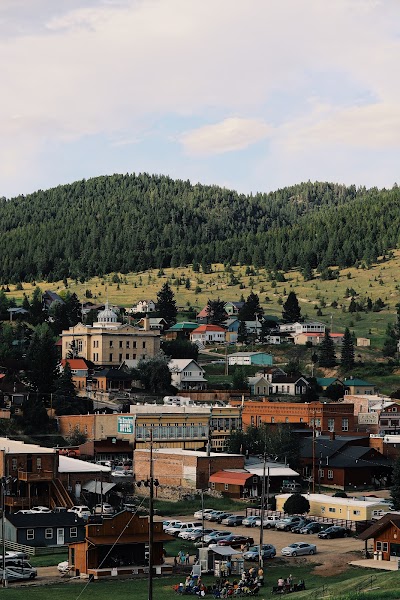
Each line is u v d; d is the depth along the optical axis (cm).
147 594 11075
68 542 14238
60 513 14488
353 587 10562
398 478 16125
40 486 16538
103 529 12375
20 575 11881
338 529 15025
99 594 11056
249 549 13425
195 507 17375
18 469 16400
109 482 17862
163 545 13875
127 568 12288
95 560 12212
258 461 19962
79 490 17475
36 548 13762
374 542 13238
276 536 14988
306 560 13188
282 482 19050
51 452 16712
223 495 18338
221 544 13712
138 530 12600
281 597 10456
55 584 11675
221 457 18788
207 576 12369
